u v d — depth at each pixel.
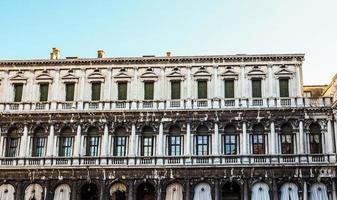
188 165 71.31
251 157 71.56
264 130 73.00
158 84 76.06
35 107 76.44
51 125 75.44
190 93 75.12
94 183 72.62
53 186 72.94
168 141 73.88
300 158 71.25
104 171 72.50
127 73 76.88
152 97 75.88
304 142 72.31
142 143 74.25
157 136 73.94
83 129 75.00
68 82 77.50
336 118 71.94
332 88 73.31
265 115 73.12
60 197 72.62
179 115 74.06
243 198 70.25
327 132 72.50
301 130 72.50
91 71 77.56
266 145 72.62
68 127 75.69
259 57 75.44
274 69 75.38
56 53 81.81
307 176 70.50
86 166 72.56
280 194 70.50
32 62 78.19
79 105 75.94
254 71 75.38
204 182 71.38
